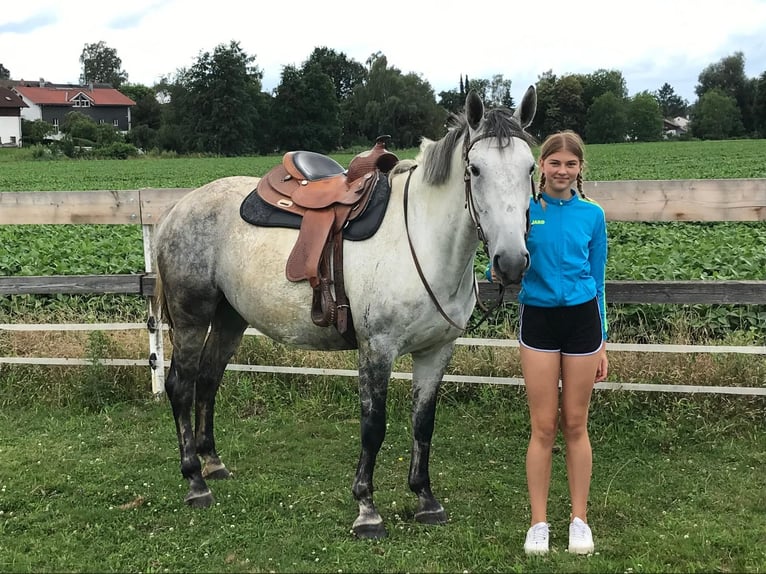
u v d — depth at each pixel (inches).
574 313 118.6
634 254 315.9
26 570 122.2
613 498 146.0
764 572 116.5
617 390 185.5
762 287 168.7
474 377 193.8
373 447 130.5
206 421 164.4
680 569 118.6
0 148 2837.1
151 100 4005.9
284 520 140.6
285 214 138.3
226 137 2874.0
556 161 116.8
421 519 138.9
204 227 148.8
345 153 2851.9
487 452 175.2
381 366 127.0
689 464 163.0
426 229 122.1
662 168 1267.2
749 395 183.0
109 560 125.8
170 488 157.0
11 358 218.4
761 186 169.0
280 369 208.4
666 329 225.6
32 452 177.6
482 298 188.7
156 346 213.0
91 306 264.7
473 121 111.6
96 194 212.7
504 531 133.9
